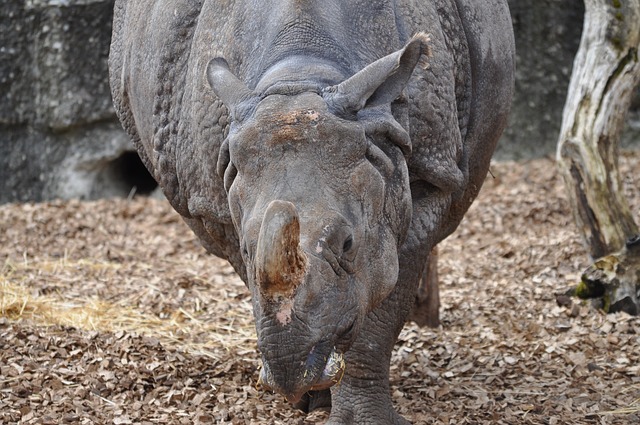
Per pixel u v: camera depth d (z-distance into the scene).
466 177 13.55
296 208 9.96
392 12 12.06
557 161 21.16
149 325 19.47
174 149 13.47
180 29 13.39
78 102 33.53
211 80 11.06
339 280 10.07
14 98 33.88
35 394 14.98
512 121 34.06
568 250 23.69
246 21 12.04
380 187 10.49
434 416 14.45
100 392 15.19
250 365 16.66
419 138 12.07
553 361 16.97
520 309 20.23
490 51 13.89
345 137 10.28
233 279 22.92
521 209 27.81
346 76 11.20
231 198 10.51
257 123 10.33
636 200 27.17
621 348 17.53
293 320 9.66
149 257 25.33
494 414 14.41
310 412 14.56
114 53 16.22
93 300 20.95
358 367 12.81
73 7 33.34
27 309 20.02
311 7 11.50
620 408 14.78
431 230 12.71
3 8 33.56
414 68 11.34
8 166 34.22
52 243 26.81
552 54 33.81
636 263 19.84
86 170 34.09
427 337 18.41
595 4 21.08
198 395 14.98
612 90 20.77
